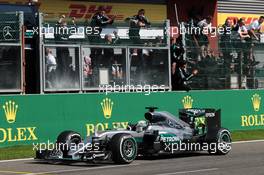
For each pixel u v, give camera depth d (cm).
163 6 7556
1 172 3616
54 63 5528
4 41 5284
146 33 6056
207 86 6481
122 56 5903
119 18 7181
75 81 5638
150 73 6075
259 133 6378
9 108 5044
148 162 4072
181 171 3491
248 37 6812
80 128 5456
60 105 5353
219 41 6581
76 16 6831
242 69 6738
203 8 7881
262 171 3441
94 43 5747
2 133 4988
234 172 3409
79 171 3584
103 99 5628
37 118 5203
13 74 5334
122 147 3944
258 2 8475
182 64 6278
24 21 5816
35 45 5544
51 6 6594
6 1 6097
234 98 6569
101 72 5775
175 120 4475
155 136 4222
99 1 7012
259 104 6794
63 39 5584
